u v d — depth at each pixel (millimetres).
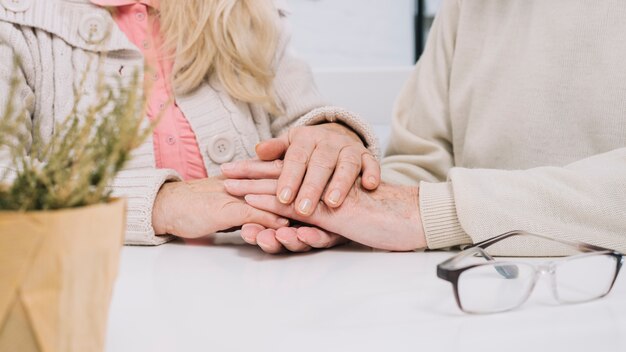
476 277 533
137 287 612
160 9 1181
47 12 1081
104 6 1131
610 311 538
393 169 1223
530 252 758
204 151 1178
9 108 348
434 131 1259
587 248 633
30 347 323
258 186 855
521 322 506
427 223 800
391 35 2104
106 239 339
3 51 1022
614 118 1036
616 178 776
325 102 1308
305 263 740
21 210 322
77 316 333
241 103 1236
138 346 444
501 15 1187
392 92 1867
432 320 510
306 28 2084
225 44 1186
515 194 782
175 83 1173
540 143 1110
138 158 1118
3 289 311
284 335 471
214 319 508
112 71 1105
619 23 1035
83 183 340
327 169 845
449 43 1263
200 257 773
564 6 1082
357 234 812
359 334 473
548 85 1096
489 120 1173
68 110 1065
